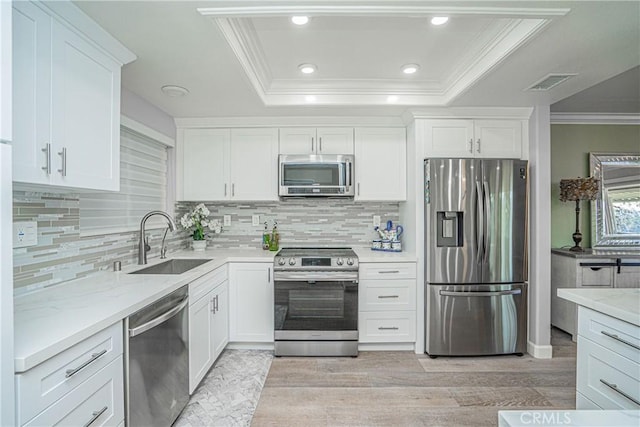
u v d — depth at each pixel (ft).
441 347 9.43
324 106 9.50
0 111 2.93
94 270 6.96
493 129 9.84
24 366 3.03
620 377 4.60
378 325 9.84
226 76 7.32
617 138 12.82
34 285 5.47
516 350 9.52
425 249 9.71
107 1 4.61
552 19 5.13
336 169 10.49
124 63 6.12
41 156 4.29
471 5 4.91
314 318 9.50
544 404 7.23
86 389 3.94
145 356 5.21
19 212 5.20
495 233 9.41
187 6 4.81
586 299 5.14
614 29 5.45
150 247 8.73
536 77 7.42
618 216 12.75
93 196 7.12
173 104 9.23
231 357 9.50
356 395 7.57
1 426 2.90
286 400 7.36
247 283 9.86
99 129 5.43
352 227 11.98
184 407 6.73
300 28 6.40
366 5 4.91
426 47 7.14
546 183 9.49
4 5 2.98
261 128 10.81
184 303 6.46
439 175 9.39
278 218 11.97
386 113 10.21
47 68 4.37
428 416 6.81
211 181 10.82
